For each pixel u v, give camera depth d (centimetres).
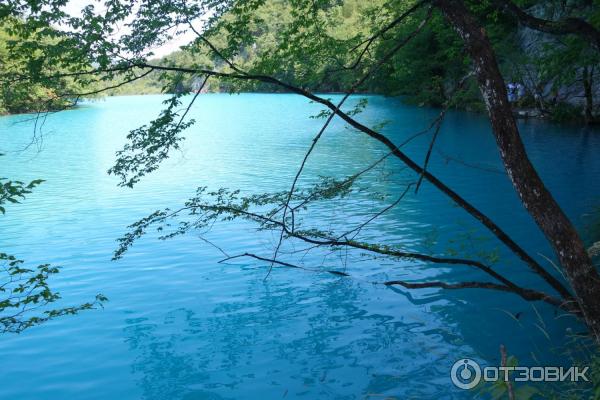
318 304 657
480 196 1158
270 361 527
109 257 844
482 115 2825
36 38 404
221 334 588
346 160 1722
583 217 934
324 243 508
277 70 509
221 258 827
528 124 2273
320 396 464
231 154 1934
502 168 1451
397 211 1052
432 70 3066
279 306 655
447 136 2144
